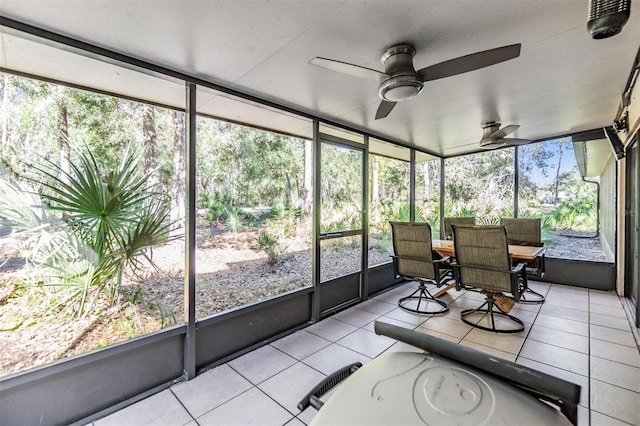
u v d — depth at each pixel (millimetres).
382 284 4418
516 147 4863
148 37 1708
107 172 2244
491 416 852
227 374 2240
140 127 2578
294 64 2057
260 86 2436
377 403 938
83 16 1504
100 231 2080
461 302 3781
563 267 4406
